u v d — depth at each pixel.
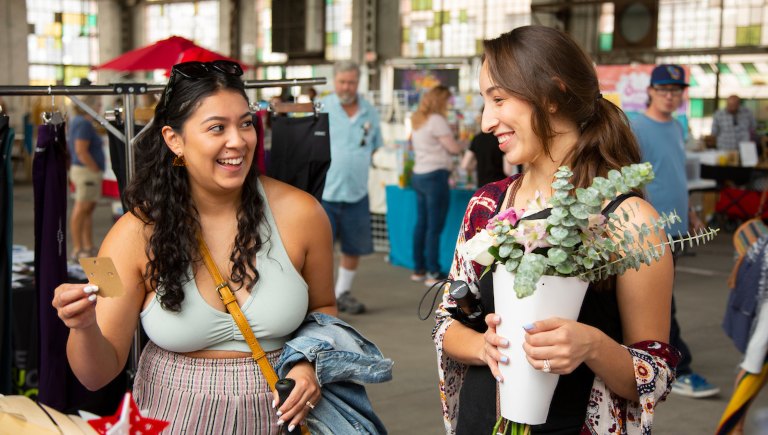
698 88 15.85
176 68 1.88
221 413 1.93
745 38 15.46
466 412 1.73
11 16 21.50
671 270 1.57
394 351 5.23
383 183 8.77
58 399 2.70
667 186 4.43
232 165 1.87
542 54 1.59
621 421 1.56
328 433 1.95
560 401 1.61
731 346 5.47
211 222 1.97
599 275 1.47
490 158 6.58
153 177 1.94
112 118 2.88
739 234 3.42
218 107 1.84
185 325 1.92
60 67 22.95
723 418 3.42
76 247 8.41
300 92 11.41
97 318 1.92
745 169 10.62
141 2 23.53
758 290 3.26
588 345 1.46
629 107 8.93
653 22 16.45
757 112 15.23
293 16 21.05
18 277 3.38
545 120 1.60
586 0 16.64
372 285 7.25
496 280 1.51
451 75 11.83
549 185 1.66
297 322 2.00
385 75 16.69
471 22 18.56
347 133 5.98
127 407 1.16
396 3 19.39
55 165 2.65
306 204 2.05
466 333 1.73
